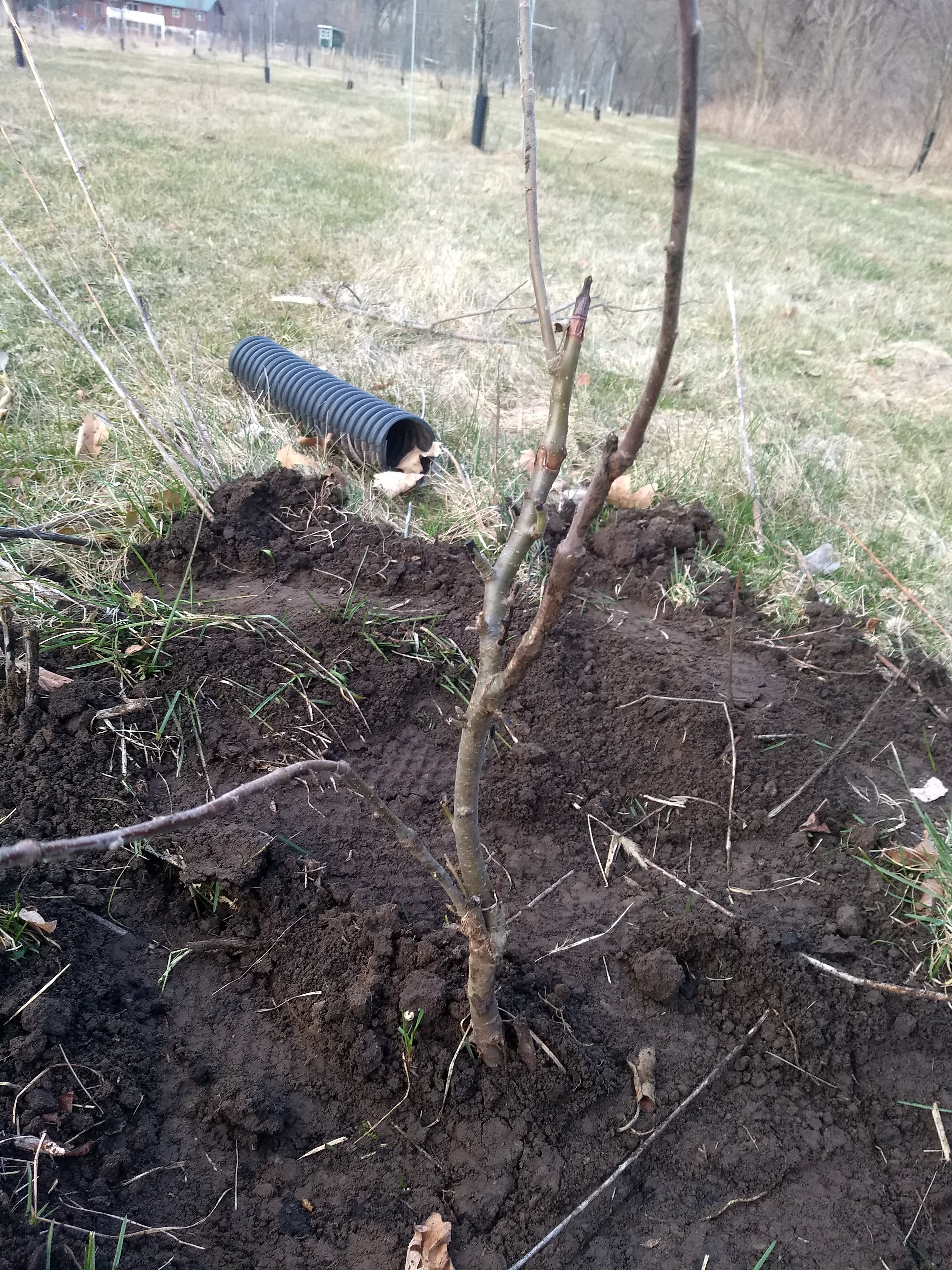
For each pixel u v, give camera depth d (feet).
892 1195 5.94
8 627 8.48
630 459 3.38
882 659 9.95
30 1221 4.93
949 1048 6.59
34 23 89.20
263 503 10.94
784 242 33.19
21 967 6.15
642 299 23.63
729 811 8.05
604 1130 6.01
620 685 9.04
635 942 7.01
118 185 28.09
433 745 8.52
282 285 20.72
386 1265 5.30
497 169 40.37
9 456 11.89
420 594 9.99
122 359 15.69
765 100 79.10
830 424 16.89
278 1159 5.73
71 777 7.56
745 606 10.59
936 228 40.24
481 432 14.39
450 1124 5.95
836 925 7.22
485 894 5.20
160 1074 5.98
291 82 78.13
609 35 103.19
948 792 8.46
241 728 8.25
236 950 6.74
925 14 63.21
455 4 89.61
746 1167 5.97
